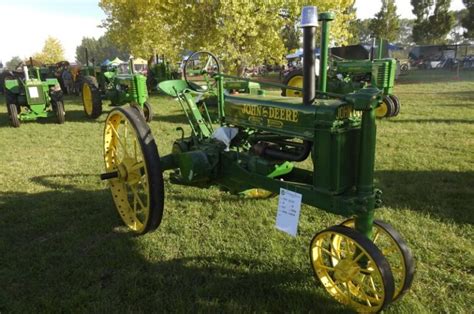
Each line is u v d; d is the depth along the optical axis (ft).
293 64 100.53
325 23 8.16
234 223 12.32
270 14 46.98
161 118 33.30
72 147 23.39
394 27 138.82
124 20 68.39
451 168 17.08
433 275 9.40
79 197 14.83
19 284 9.53
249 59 49.90
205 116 13.76
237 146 10.81
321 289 8.89
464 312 8.12
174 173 11.60
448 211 12.69
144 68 121.19
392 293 7.39
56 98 32.07
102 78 42.22
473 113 30.68
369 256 7.42
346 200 7.63
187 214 13.06
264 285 9.14
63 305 8.65
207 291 8.99
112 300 8.79
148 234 11.76
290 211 8.42
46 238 11.83
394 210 12.85
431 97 42.98
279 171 9.48
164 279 9.53
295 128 8.38
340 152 7.63
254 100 9.52
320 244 8.54
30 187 16.06
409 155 19.16
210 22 47.91
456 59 112.88
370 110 7.26
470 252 10.26
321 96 8.52
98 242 11.45
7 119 35.32
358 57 52.21
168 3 49.85
